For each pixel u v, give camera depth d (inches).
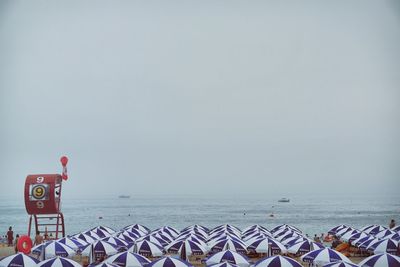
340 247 1695.4
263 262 1068.5
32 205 1672.0
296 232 1791.3
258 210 7185.0
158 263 1051.3
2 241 2076.8
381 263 1082.1
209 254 1460.4
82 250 1441.9
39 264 1008.9
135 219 5516.7
